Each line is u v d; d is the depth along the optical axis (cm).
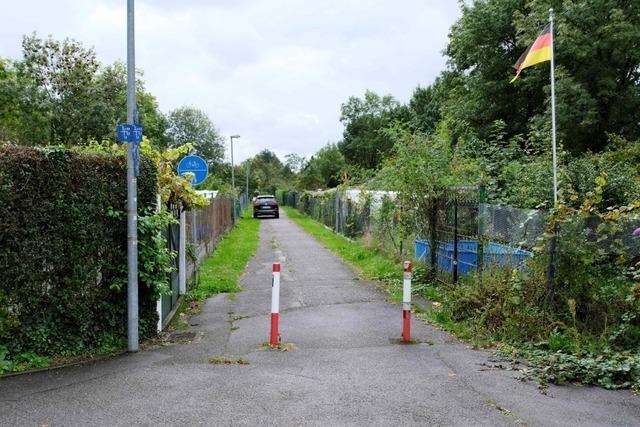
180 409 455
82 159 624
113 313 655
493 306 734
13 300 585
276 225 3241
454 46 2917
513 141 1316
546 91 2173
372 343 681
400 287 1063
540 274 709
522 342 654
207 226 1642
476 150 1255
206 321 820
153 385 518
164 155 951
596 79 2261
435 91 4178
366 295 1017
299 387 510
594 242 704
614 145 1786
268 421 429
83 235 619
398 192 1130
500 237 871
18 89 2898
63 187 610
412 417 435
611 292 687
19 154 584
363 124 7312
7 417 439
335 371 561
